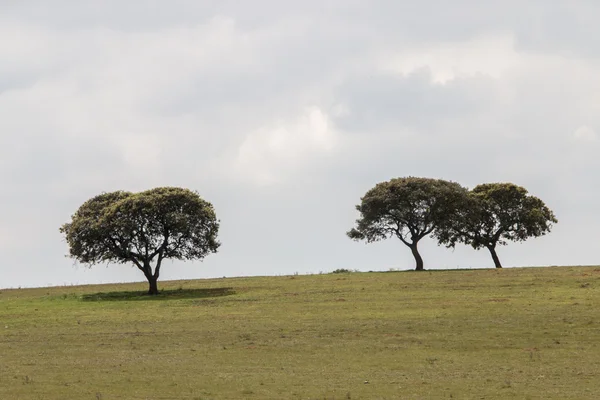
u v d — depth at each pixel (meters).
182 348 88.50
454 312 106.31
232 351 85.94
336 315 107.81
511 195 197.62
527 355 80.50
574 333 90.38
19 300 139.00
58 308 125.56
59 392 67.25
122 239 141.12
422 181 189.50
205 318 109.94
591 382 68.44
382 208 187.38
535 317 100.25
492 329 94.19
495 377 71.19
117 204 142.25
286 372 74.81
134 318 112.44
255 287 143.25
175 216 139.75
